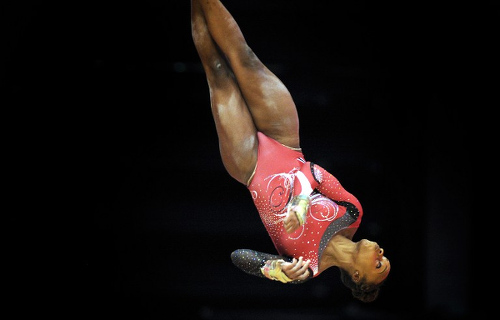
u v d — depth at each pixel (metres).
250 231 12.23
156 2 11.19
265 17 11.54
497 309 11.71
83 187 11.49
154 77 11.67
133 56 11.41
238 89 6.64
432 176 12.12
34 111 11.04
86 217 11.52
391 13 11.46
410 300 12.38
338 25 11.60
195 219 12.16
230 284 12.33
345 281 6.57
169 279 12.11
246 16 11.52
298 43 11.64
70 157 11.38
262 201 6.42
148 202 12.00
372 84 12.06
